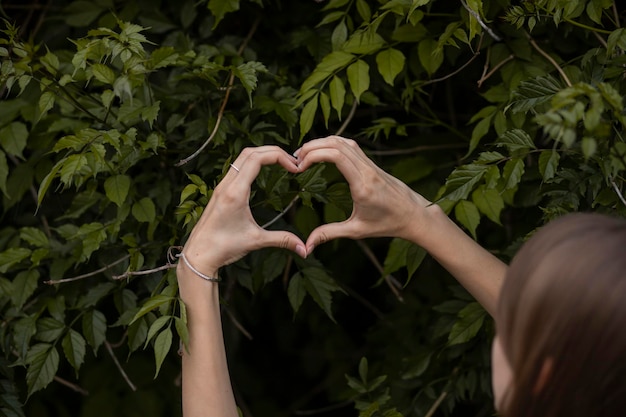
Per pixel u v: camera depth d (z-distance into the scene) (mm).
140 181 1751
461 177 1359
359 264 2307
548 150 1326
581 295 804
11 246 1896
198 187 1419
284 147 1797
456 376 1843
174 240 1636
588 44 1719
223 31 1992
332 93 1602
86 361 2363
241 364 2699
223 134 1625
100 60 1504
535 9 1396
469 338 1662
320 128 2029
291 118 1688
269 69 1873
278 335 2656
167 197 1711
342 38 1673
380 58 1623
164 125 1764
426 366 1835
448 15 1647
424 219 1302
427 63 1665
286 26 1991
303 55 1967
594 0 1446
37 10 2094
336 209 1759
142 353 2375
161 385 2371
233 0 1706
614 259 806
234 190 1218
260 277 1818
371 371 2273
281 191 1559
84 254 1614
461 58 1879
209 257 1231
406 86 1818
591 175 1392
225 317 2221
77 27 2018
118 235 1748
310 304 2539
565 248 830
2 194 1986
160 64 1547
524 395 854
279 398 2723
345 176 1254
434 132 2002
